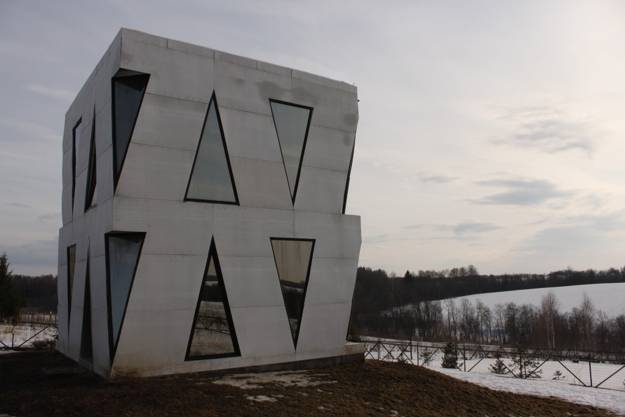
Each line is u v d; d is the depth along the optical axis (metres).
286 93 16.14
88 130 16.72
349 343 17.22
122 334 12.41
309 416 10.34
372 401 12.20
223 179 14.63
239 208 14.70
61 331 19.89
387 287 106.50
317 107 16.88
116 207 12.55
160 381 12.23
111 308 13.11
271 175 15.55
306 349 15.73
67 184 20.17
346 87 17.78
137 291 12.69
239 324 14.35
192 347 13.48
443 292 142.25
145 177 13.11
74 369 14.52
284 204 15.76
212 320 13.91
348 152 17.59
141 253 12.80
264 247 15.14
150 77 13.38
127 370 12.41
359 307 93.50
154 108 13.39
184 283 13.44
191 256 13.63
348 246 17.25
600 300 117.00
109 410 9.49
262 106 15.56
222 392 11.38
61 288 20.22
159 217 13.18
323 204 16.75
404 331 74.44
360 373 15.06
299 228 15.98
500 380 20.41
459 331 80.69
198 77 14.27
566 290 149.88
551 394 17.36
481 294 152.50
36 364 16.44
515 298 132.12
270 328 14.98
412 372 15.91
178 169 13.63
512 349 41.47
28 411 9.44
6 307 37.72
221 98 14.70
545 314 67.69
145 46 13.40
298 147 16.39
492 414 12.91
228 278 14.27
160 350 12.91
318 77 17.03
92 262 14.84
